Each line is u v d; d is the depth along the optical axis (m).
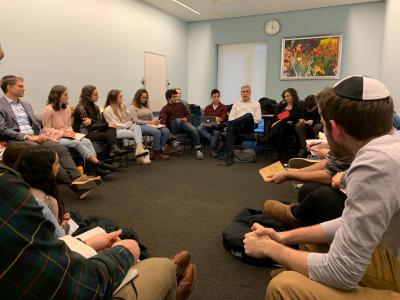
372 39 5.72
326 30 6.03
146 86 6.05
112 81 5.23
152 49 6.14
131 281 0.81
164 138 4.86
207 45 7.19
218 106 5.48
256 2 5.73
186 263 1.42
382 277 0.80
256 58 6.83
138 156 4.33
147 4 5.88
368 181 0.70
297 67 6.35
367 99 0.77
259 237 0.95
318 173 1.74
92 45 4.77
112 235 1.18
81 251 0.87
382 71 5.14
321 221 1.43
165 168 4.16
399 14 4.02
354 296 0.74
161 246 1.98
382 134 0.79
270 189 3.22
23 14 3.74
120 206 2.70
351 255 0.71
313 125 4.47
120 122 4.49
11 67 3.65
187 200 2.87
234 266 1.76
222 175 3.80
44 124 3.50
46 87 4.11
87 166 3.58
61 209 1.63
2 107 3.15
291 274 0.81
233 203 2.79
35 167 1.49
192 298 1.48
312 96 4.59
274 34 6.46
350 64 5.95
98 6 4.82
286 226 1.76
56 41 4.19
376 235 0.69
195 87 7.50
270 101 5.74
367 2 5.64
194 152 5.41
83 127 4.03
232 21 6.84
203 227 2.28
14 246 0.52
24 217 0.54
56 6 4.14
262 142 4.81
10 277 0.52
